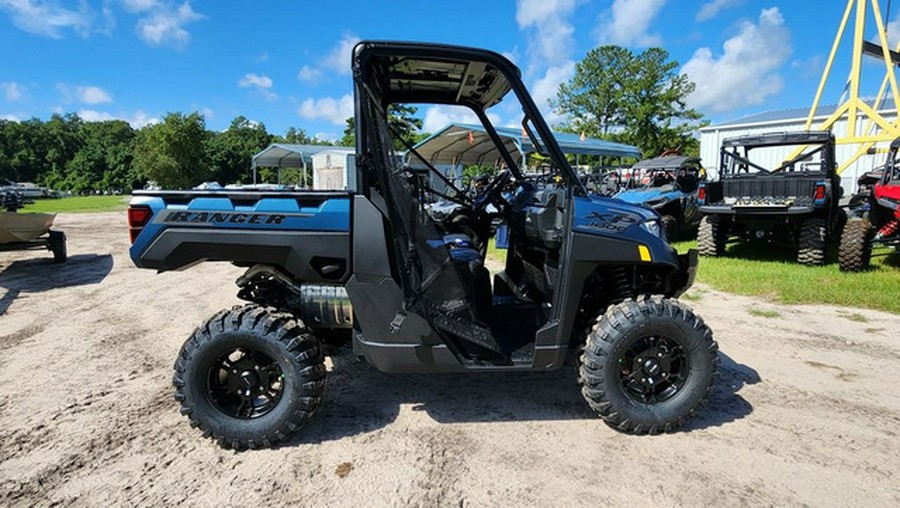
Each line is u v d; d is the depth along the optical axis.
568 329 2.79
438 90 3.33
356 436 2.84
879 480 2.39
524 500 2.27
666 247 2.85
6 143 81.62
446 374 3.70
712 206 8.21
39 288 6.94
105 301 6.17
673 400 2.81
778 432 2.84
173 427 2.97
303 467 2.55
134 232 2.66
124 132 89.06
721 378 3.59
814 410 3.10
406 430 2.91
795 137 8.29
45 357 4.18
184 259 2.67
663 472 2.46
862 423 2.93
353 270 2.65
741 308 5.41
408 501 2.27
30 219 8.30
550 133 2.77
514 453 2.65
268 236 2.64
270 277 3.07
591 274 3.07
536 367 2.79
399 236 2.61
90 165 67.94
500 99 3.47
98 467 2.57
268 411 2.73
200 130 49.28
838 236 9.35
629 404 2.77
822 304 5.52
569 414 3.08
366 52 2.54
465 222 3.91
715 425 2.92
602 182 4.96
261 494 2.34
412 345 2.69
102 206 28.48
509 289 3.74
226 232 2.64
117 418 3.09
